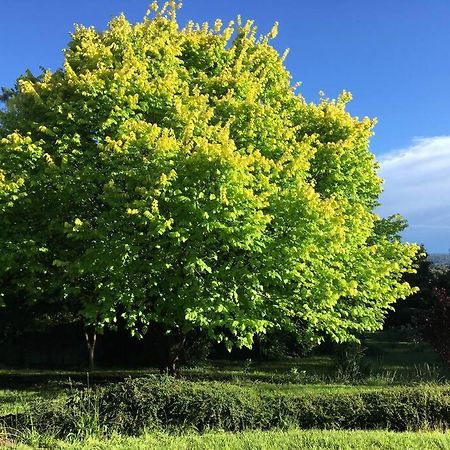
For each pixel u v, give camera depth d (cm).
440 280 3073
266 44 1451
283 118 1339
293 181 1146
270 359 2125
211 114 1108
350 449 629
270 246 1052
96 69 1201
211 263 1065
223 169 981
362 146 1412
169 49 1245
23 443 659
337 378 1477
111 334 2022
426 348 2450
